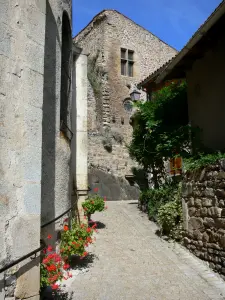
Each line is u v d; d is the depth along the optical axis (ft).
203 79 24.27
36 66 11.64
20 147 10.66
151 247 21.86
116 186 54.90
